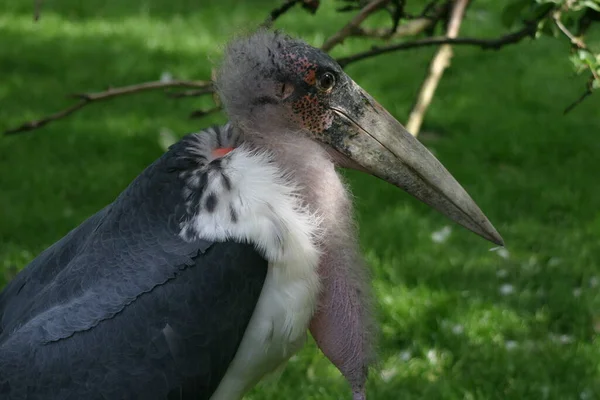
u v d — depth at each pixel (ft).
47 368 11.31
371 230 25.29
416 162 12.25
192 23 47.01
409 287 22.45
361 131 12.16
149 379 11.34
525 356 19.49
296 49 11.94
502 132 32.83
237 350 11.89
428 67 15.71
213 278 11.44
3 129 33.24
